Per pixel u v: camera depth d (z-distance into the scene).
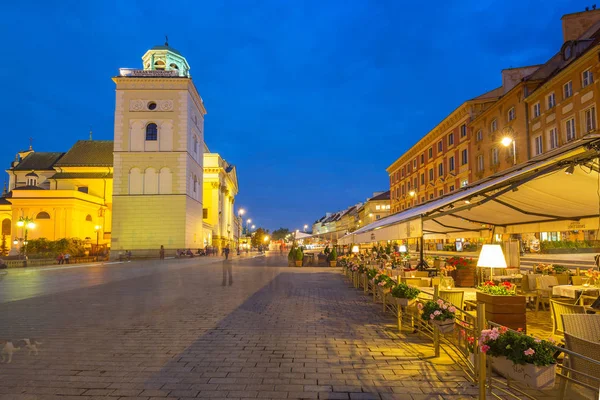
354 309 10.52
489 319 6.05
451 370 5.45
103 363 5.81
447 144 44.50
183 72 53.78
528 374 3.80
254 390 4.75
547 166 5.95
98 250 48.41
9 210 56.38
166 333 7.72
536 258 24.20
